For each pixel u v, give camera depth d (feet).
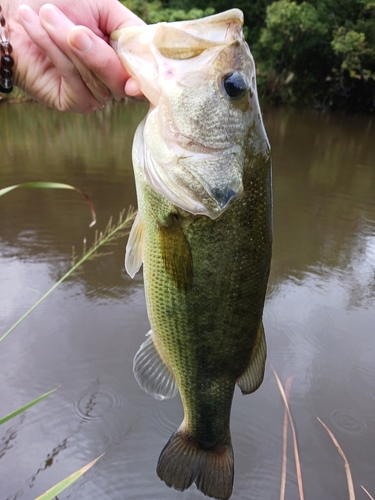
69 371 2.33
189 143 0.81
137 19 0.94
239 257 0.88
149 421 2.11
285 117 11.71
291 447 2.00
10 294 2.89
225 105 0.81
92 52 0.75
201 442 1.09
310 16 12.90
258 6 14.97
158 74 0.78
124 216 4.10
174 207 0.84
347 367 2.46
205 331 0.94
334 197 5.12
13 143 6.91
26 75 0.96
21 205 4.32
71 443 1.98
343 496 1.81
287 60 14.06
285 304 2.99
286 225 4.27
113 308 2.82
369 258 3.69
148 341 1.02
